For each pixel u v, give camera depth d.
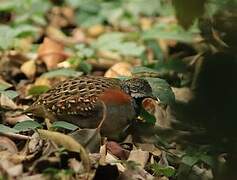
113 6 20.70
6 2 19.70
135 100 10.27
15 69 14.66
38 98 11.02
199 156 9.14
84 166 8.80
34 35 17.45
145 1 20.80
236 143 6.28
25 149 9.72
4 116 11.16
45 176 8.35
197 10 6.58
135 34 17.88
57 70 13.74
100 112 10.01
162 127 9.67
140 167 9.59
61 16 19.97
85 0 20.72
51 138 9.23
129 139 10.49
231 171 6.40
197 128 6.57
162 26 18.02
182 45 15.41
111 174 8.98
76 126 9.95
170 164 10.04
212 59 6.23
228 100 6.12
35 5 19.69
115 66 14.14
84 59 15.81
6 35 15.90
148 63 14.76
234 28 6.31
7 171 8.59
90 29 19.23
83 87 10.20
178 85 11.94
